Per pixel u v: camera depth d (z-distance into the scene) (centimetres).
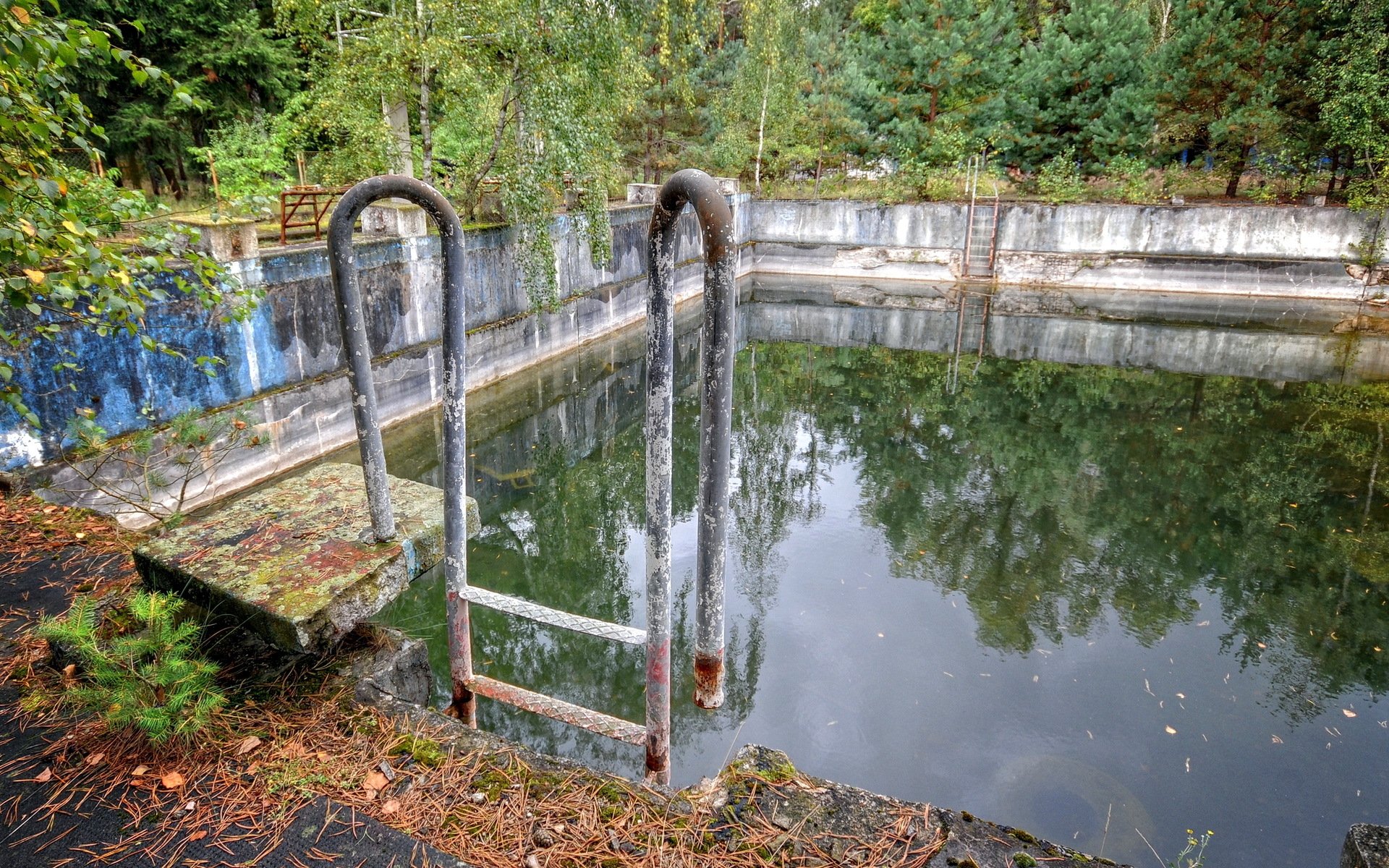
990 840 232
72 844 230
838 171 3003
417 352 1241
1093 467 1268
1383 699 688
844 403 1609
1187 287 2406
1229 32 2202
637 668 707
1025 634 788
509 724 603
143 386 831
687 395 1664
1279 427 1432
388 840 231
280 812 241
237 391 947
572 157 1247
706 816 241
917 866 222
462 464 313
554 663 706
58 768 260
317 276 1044
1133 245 2441
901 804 247
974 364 1877
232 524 341
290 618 274
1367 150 2078
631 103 1579
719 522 253
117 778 255
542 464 1274
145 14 1542
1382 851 231
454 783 252
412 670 325
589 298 1767
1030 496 1155
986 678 711
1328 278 2258
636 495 1172
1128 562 952
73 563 406
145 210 449
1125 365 1836
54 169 383
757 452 1345
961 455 1326
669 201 229
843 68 2800
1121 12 2606
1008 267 2586
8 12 301
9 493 487
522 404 1458
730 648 750
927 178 2647
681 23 1459
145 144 1680
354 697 292
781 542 1001
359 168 1286
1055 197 2527
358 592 295
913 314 2320
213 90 1677
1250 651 762
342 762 260
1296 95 2230
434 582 819
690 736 619
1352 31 2031
